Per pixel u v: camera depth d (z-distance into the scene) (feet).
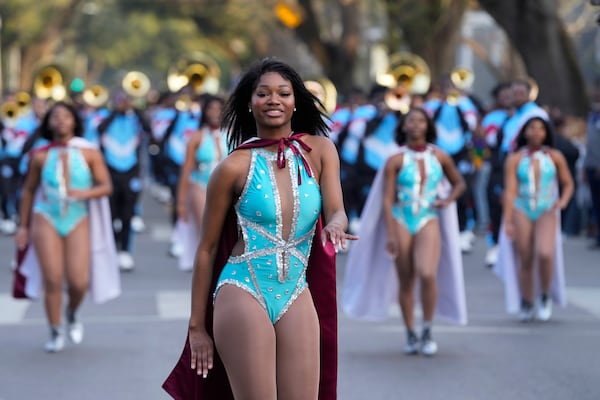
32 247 45.93
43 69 83.66
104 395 38.52
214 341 25.84
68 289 45.50
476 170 83.15
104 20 323.37
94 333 49.19
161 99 101.14
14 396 38.45
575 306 56.54
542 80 110.42
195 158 62.44
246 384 25.09
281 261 25.43
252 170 25.52
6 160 88.89
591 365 43.27
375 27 209.46
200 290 25.93
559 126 79.66
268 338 25.21
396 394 38.70
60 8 249.14
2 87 242.17
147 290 60.75
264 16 236.63
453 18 135.95
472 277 66.23
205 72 83.35
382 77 79.82
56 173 44.39
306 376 25.30
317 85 56.24
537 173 50.85
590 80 189.47
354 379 40.91
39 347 46.57
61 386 39.83
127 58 335.47
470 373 41.86
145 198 130.31
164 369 42.37
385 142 76.64
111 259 46.47
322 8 214.07
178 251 76.02
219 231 25.86
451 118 74.64
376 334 49.29
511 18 109.81
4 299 58.03
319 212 25.75
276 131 25.93
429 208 44.14
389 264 45.50
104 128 71.36
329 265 25.96
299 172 25.59
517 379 40.91
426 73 80.69
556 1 109.70
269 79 25.77
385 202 44.11
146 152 140.15
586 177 81.46
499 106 73.31
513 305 51.49
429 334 44.83
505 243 51.49
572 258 75.15
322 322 26.03
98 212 45.93
